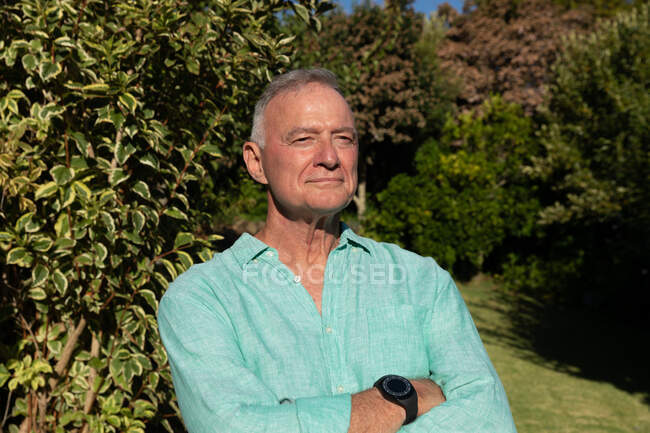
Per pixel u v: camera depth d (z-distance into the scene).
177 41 2.14
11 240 1.99
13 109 2.02
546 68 16.12
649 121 6.87
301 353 1.12
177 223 2.44
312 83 1.19
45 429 2.27
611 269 10.01
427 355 1.24
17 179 1.93
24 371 2.12
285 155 1.18
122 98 1.90
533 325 8.71
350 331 1.18
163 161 2.21
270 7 2.34
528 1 17.56
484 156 11.21
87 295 2.11
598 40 8.94
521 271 11.39
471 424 1.06
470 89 16.17
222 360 1.05
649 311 9.41
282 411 0.97
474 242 10.62
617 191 7.89
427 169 11.12
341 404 1.00
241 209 4.99
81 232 1.98
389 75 11.84
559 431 4.68
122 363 2.21
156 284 2.40
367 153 13.24
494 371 1.20
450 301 1.29
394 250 1.36
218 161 3.03
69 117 2.03
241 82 2.39
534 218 10.68
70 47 1.86
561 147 9.09
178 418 2.96
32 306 2.34
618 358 7.15
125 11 2.12
